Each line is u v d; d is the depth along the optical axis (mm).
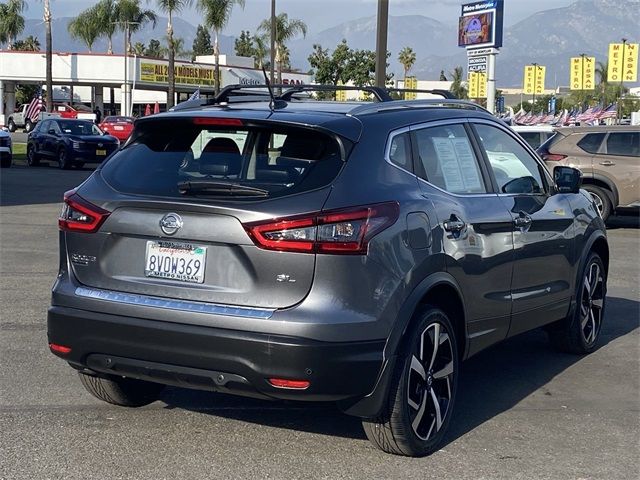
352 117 4875
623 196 16000
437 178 5250
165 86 66688
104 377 5258
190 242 4574
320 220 4367
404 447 4820
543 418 5711
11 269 10516
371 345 4441
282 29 59531
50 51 54594
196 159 4836
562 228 6512
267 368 4320
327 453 4977
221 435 5234
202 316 4457
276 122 4699
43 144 30109
